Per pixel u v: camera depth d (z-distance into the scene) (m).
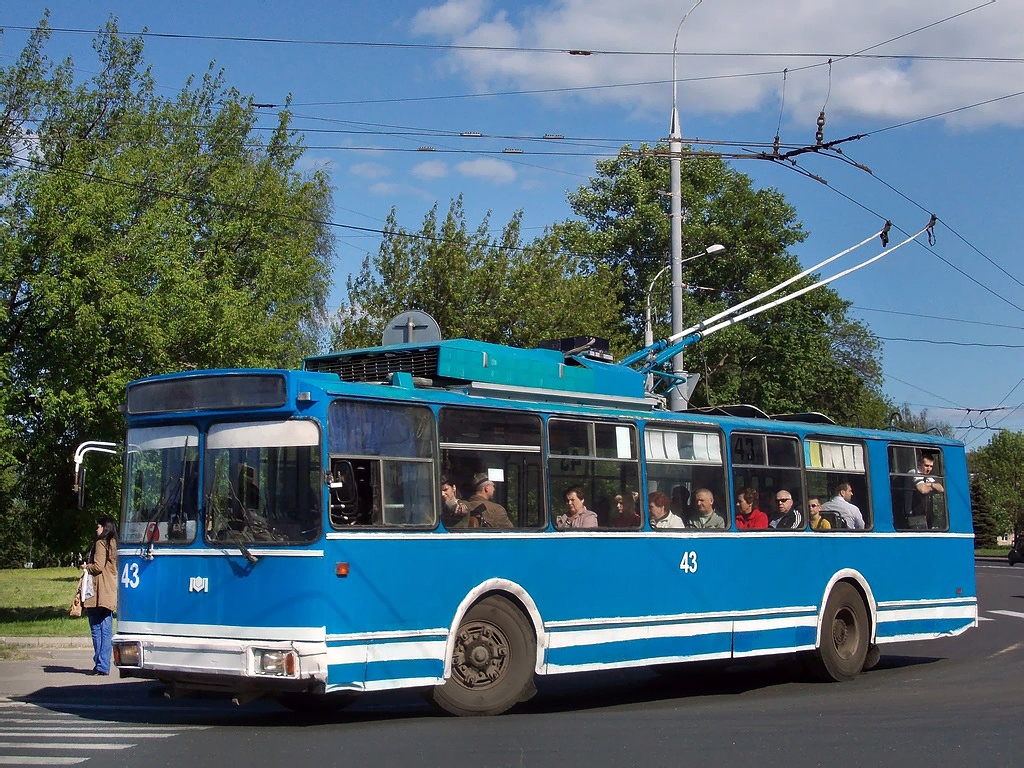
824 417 15.08
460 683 10.38
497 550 10.58
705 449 12.92
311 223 31.12
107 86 26.02
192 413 9.99
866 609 14.59
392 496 9.85
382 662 9.55
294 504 9.40
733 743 8.88
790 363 50.88
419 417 10.19
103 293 18.70
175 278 19.70
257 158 29.83
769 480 13.61
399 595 9.73
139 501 10.23
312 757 8.09
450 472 10.36
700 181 52.72
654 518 12.16
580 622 11.22
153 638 9.79
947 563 15.84
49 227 18.53
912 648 18.52
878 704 11.64
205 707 11.62
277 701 11.46
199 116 29.64
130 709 11.38
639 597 11.82
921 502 15.68
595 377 12.29
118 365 19.09
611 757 8.19
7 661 15.81
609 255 52.59
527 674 10.69
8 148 21.53
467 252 26.91
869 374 64.94
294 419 9.55
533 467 11.09
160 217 19.81
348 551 9.41
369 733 9.30
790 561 13.60
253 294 24.42
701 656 12.40
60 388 18.66
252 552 9.41
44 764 7.86
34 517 20.39
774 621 13.29
